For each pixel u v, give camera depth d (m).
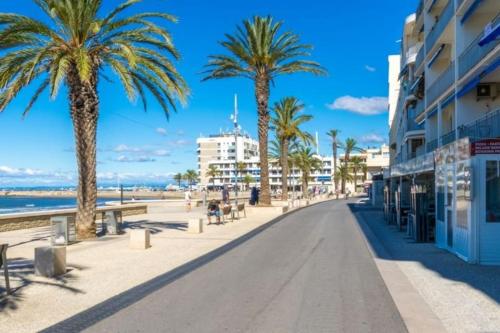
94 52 15.77
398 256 11.76
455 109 22.44
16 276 9.50
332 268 10.13
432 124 29.73
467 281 8.52
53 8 14.16
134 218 26.72
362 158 126.44
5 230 18.86
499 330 5.70
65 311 6.86
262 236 16.88
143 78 17.73
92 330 5.91
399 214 18.92
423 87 32.41
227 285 8.48
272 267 10.34
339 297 7.47
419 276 9.09
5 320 6.39
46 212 21.64
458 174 11.27
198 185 161.88
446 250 12.55
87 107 15.87
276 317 6.37
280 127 48.88
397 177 22.20
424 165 15.09
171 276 9.35
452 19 22.88
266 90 32.66
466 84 21.44
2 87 14.23
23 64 14.61
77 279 9.19
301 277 9.15
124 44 15.08
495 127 17.12
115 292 8.07
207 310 6.78
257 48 31.36
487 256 10.33
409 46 43.06
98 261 11.39
